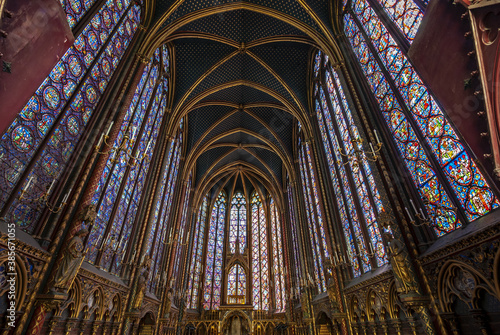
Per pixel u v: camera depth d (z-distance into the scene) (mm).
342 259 11398
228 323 20766
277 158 25109
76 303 6914
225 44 15297
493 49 3432
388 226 7211
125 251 10734
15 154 5250
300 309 17266
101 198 8602
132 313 10000
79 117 7301
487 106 3566
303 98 16609
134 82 9773
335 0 11695
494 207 4715
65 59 6703
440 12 4656
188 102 16891
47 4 4242
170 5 11625
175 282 18703
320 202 13477
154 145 13781
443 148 6016
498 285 4277
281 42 15227
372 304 8578
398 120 7699
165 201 15859
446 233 6039
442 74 4797
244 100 19625
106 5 8656
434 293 5879
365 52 9641
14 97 3738
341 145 11922
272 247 26156
